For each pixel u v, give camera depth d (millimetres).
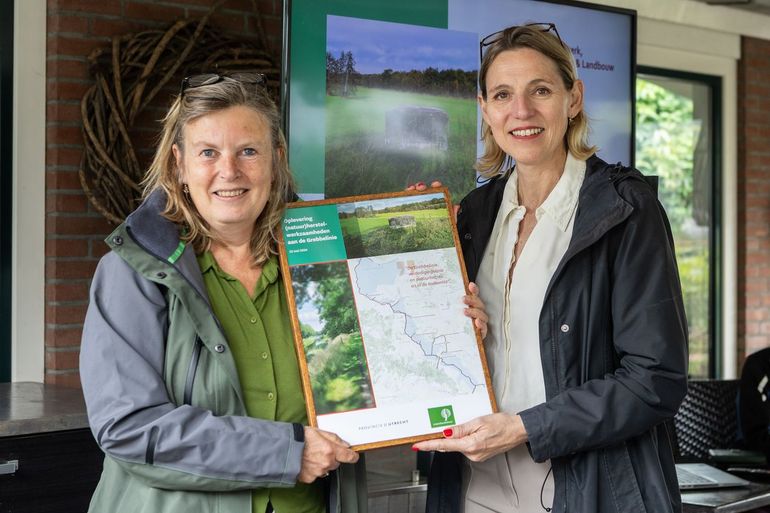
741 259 5367
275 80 3758
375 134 3133
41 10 3398
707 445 3441
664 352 1905
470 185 3340
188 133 1804
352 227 1972
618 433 1899
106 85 3389
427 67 3230
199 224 1852
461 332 1976
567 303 1972
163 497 1765
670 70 5043
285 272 1897
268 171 1844
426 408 1902
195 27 3598
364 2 3092
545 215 2074
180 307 1781
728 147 5301
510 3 3406
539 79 2031
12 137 3389
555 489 1994
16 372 3375
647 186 2031
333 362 1880
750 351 5395
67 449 2402
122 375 1719
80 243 3443
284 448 1741
